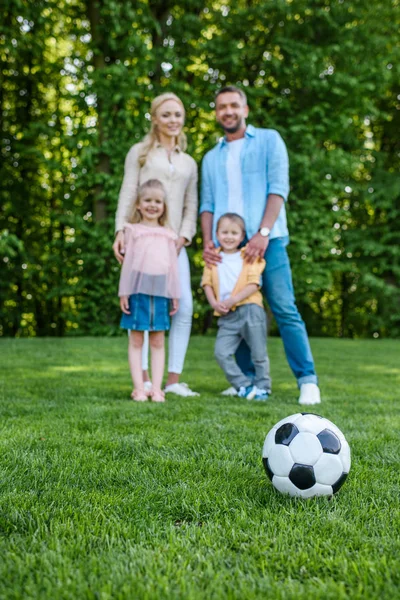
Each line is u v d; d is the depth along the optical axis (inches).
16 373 191.0
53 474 73.9
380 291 612.7
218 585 44.6
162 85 452.4
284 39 472.1
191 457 84.1
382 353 336.5
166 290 142.3
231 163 159.8
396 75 528.1
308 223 498.9
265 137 155.6
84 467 77.0
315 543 52.9
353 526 57.4
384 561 48.4
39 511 59.9
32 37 437.1
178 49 467.5
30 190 563.8
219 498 65.4
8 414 115.2
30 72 533.6
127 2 410.9
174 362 160.9
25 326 627.8
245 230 156.6
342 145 590.6
